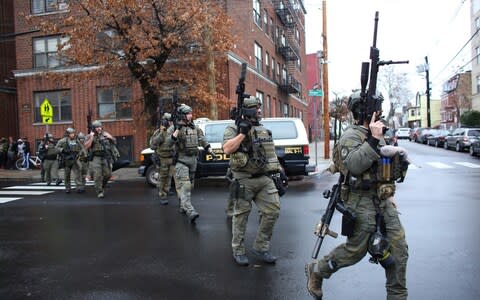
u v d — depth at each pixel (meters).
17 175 17.38
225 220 7.62
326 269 3.63
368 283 4.38
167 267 5.09
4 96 25.08
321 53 24.38
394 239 3.31
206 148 7.98
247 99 4.80
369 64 3.32
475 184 11.41
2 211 9.31
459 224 6.76
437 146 32.09
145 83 16.59
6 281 4.77
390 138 7.67
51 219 8.25
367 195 3.31
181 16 14.95
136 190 12.14
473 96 43.75
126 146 21.86
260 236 5.09
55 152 14.07
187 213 7.50
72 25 16.03
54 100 22.84
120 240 6.45
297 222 7.21
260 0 27.55
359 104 3.33
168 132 9.16
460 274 4.56
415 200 9.02
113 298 4.19
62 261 5.47
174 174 7.81
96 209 9.20
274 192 4.98
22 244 6.38
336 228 6.67
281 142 11.87
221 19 16.31
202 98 16.31
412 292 4.10
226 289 4.34
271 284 4.43
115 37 15.88
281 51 33.06
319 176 13.72
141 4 14.86
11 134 25.36
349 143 3.25
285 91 35.03
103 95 22.16
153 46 15.09
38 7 22.55
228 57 20.05
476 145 21.62
